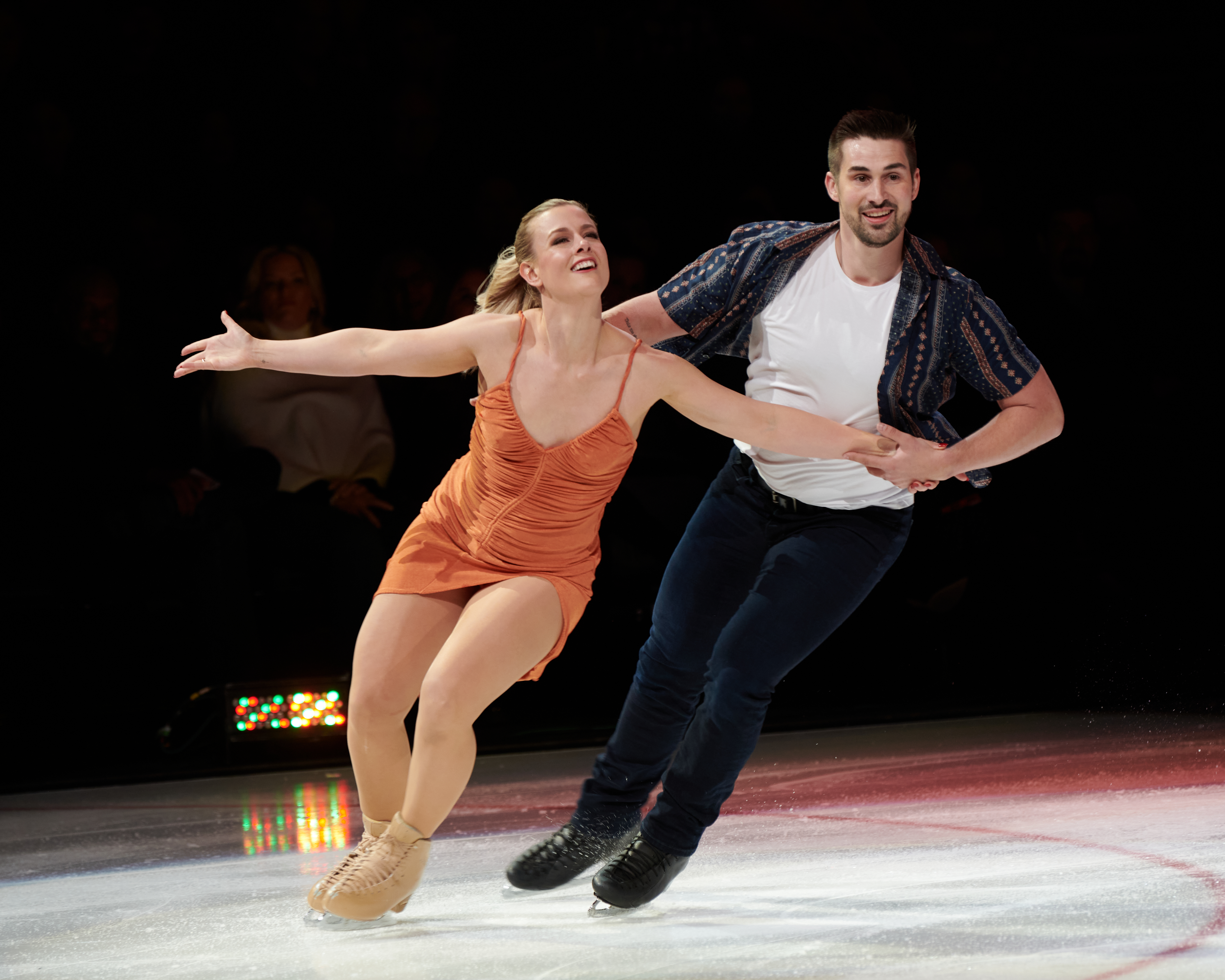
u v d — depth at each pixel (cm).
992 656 2609
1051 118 3400
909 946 927
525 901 1139
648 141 3169
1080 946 905
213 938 1043
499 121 3117
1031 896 1064
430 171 2962
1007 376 1131
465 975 895
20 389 2270
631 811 1178
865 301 1133
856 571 1112
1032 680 2583
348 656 2309
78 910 1177
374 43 2948
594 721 2397
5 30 2584
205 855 1438
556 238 1073
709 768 1073
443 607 1105
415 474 2511
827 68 3259
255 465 2275
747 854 1310
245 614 2234
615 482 1116
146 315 2522
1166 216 3306
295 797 1833
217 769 2083
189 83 2755
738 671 1076
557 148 3136
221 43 2797
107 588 2238
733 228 3108
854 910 1047
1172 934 924
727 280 1162
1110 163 3384
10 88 2592
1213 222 3297
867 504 1150
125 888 1277
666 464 2622
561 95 3158
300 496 2330
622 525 2494
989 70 3388
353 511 2347
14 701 2178
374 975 905
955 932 960
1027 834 1340
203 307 2589
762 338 1174
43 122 2561
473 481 1107
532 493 1084
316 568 2333
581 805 1178
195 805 1805
